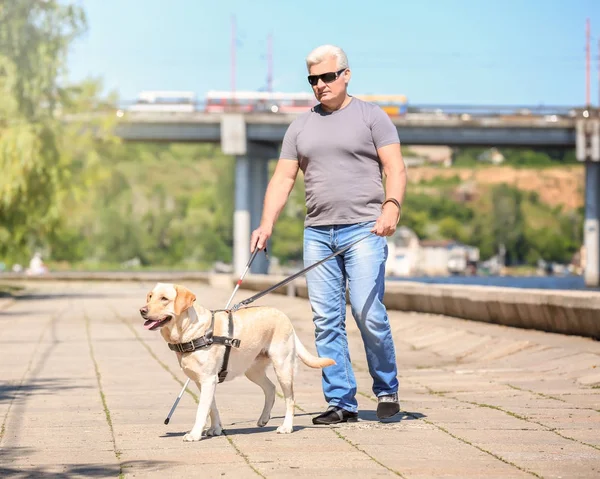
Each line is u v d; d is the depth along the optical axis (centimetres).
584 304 1323
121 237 16750
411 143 7175
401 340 1650
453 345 1462
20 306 3003
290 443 678
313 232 782
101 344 1617
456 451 642
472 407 852
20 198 3503
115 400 928
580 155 7125
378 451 644
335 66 767
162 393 982
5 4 3428
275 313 732
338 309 780
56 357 1395
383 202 765
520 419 779
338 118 775
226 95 6950
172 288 683
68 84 3612
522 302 1504
